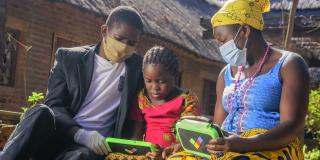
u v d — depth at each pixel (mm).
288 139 3203
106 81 4219
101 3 11734
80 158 3773
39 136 3709
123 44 4082
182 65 15992
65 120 4055
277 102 3373
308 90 3344
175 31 14711
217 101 3764
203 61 15953
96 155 3930
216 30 3529
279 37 11148
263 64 3449
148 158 3756
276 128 3197
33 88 11672
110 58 4215
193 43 15016
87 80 4203
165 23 14781
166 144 3971
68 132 4023
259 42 3482
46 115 3719
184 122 3188
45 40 11875
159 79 3924
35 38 11633
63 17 12250
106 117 4238
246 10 3426
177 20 15930
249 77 3488
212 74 17906
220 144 3035
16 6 11164
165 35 13500
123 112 4152
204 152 3176
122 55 4156
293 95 3281
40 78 11820
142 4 14914
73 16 12500
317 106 8906
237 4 3441
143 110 4105
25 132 3639
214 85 18328
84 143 3922
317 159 7629
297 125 3240
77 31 12625
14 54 11344
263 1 3475
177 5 18188
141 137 4184
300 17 10648
